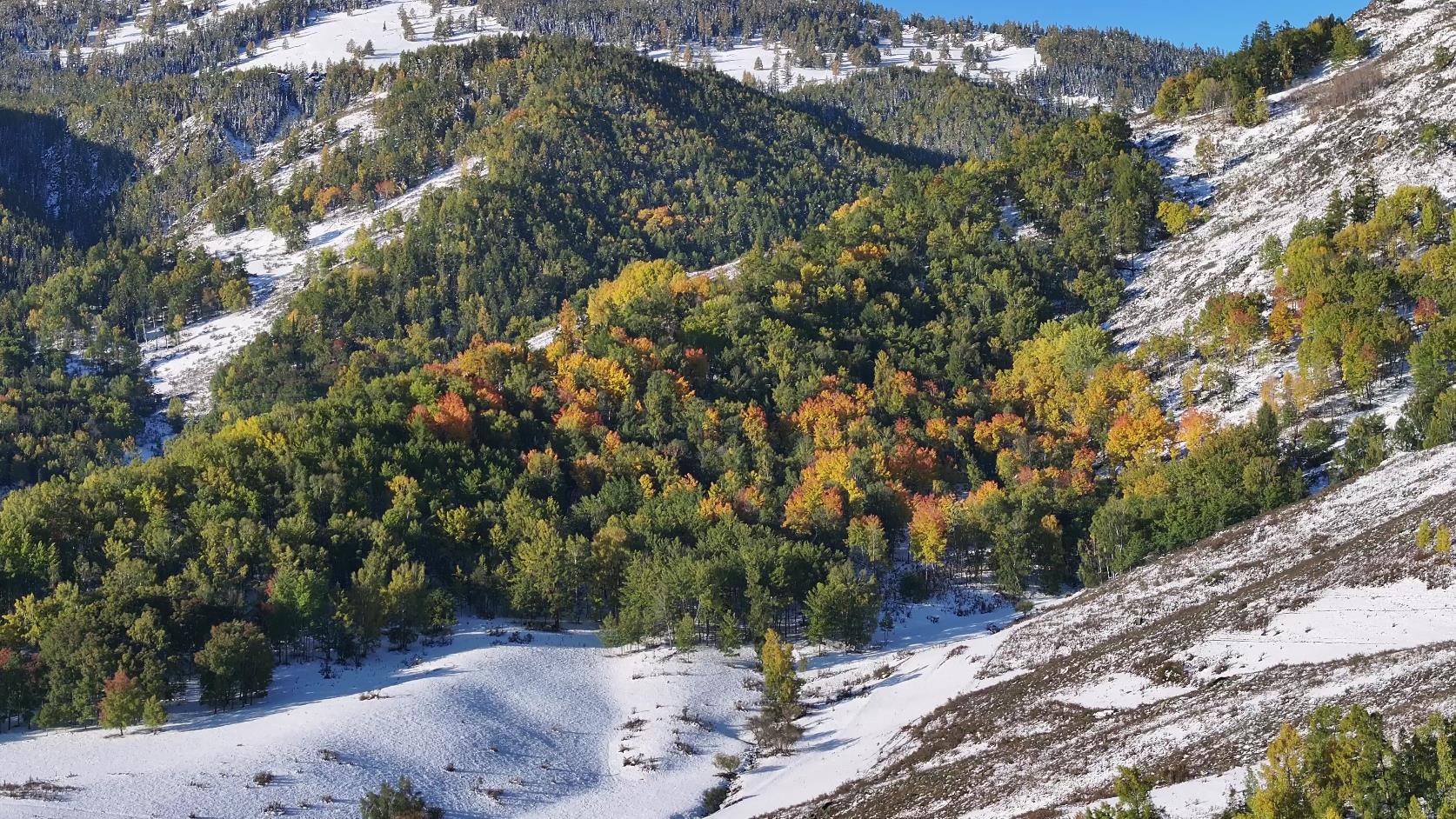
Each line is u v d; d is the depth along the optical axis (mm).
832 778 75938
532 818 75750
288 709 92125
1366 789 40250
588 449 151375
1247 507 110812
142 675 88875
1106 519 117062
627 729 90562
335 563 118000
